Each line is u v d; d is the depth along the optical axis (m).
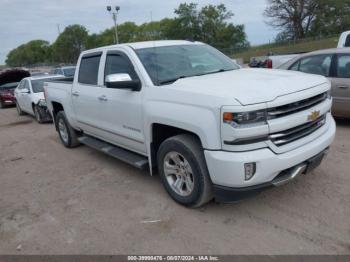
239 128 3.14
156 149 4.32
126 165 5.75
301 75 4.03
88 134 6.16
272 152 3.29
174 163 4.04
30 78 12.35
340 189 4.16
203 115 3.37
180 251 3.25
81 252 3.37
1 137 9.35
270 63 11.33
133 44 4.79
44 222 4.02
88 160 6.22
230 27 85.62
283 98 3.29
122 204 4.29
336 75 6.79
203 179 3.61
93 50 5.50
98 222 3.90
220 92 3.33
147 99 4.09
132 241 3.47
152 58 4.48
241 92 3.28
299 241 3.24
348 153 5.37
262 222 3.60
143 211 4.05
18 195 4.91
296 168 3.54
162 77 4.25
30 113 11.98
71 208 4.32
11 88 16.72
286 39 68.19
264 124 3.20
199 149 3.62
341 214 3.62
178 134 4.07
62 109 7.27
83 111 5.80
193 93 3.50
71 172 5.66
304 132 3.62
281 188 4.29
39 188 5.10
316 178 4.50
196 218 3.78
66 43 111.62
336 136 6.34
